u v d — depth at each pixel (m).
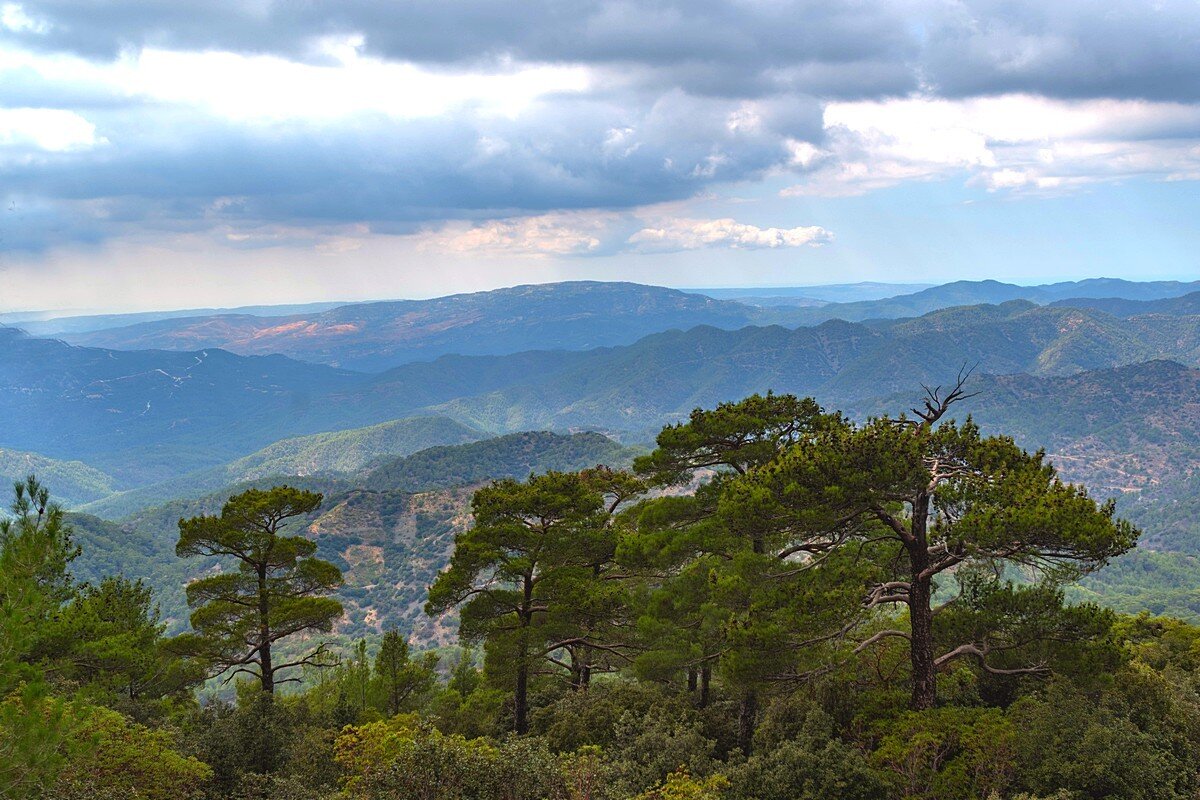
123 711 22.38
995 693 19.17
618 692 23.72
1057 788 14.49
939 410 19.28
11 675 11.22
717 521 22.84
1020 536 15.93
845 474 17.19
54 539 12.34
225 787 19.33
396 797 13.78
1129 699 17.00
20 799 11.13
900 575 20.66
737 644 18.27
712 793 14.96
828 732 16.95
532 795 14.06
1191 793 14.59
